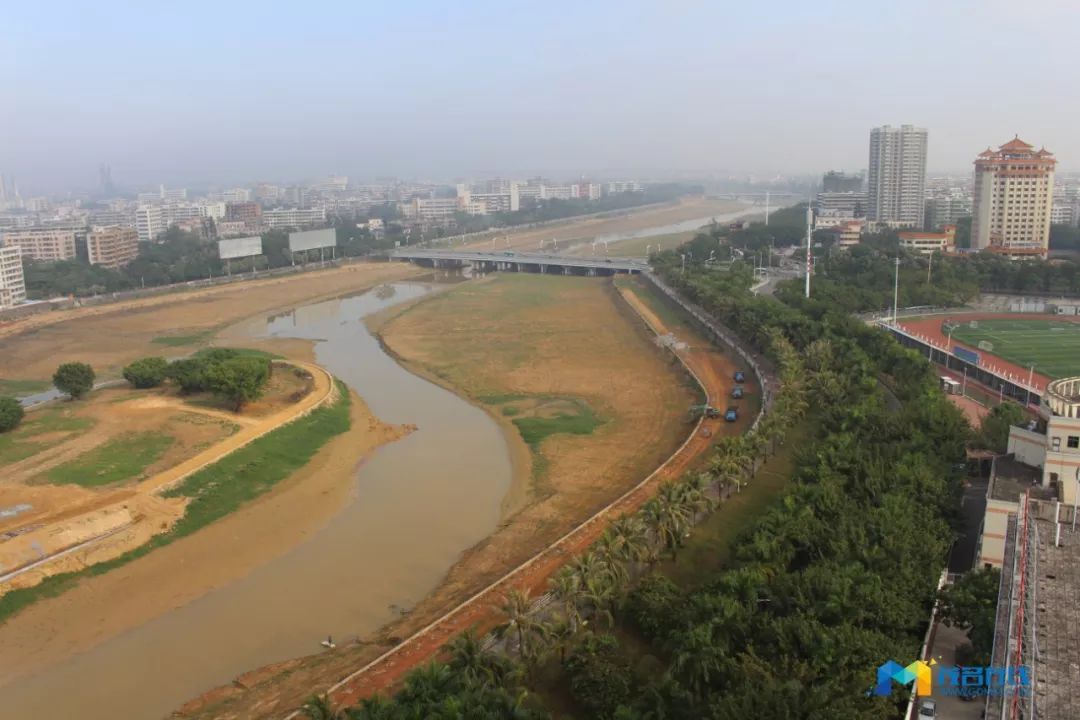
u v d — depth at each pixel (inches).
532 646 3122.5
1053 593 2336.4
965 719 2635.3
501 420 7106.3
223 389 6683.1
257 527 4921.3
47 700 3346.5
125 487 5137.8
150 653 3663.9
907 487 4119.1
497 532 4798.2
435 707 2559.1
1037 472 3976.4
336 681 3321.9
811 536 3644.2
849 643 2714.1
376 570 4411.9
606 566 3501.5
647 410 7150.6
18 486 5177.2
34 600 4020.7
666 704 2677.2
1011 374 7815.0
